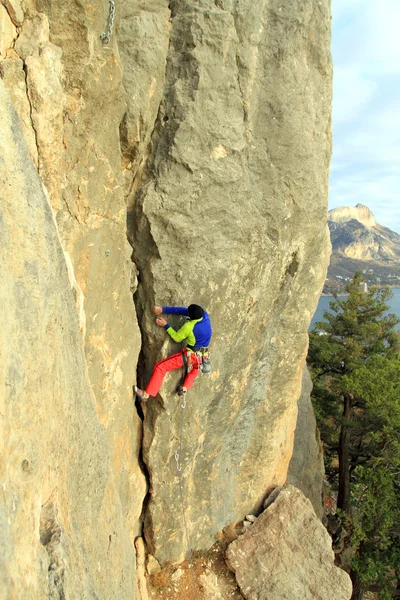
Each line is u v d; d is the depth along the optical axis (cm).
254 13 642
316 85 751
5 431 245
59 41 434
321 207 772
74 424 372
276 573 752
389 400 1261
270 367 832
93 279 524
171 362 648
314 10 711
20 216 292
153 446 700
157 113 612
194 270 648
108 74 480
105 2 457
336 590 732
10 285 268
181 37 607
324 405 1670
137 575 691
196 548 802
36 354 292
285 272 773
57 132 429
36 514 278
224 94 631
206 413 741
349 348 1742
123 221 568
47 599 256
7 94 300
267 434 880
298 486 1308
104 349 562
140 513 725
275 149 696
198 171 620
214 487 810
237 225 668
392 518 1183
